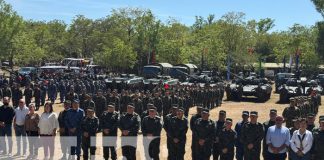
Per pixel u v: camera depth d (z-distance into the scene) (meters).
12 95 27.19
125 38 72.31
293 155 12.13
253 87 36.38
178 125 13.29
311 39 74.88
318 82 46.97
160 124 13.49
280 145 12.26
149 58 68.69
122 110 22.89
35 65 79.19
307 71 72.19
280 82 44.00
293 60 79.56
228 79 61.09
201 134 13.01
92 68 62.47
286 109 17.64
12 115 14.95
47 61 86.25
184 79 49.06
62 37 91.50
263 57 88.62
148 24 69.00
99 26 90.00
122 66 66.94
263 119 25.75
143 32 68.81
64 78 42.72
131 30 72.69
